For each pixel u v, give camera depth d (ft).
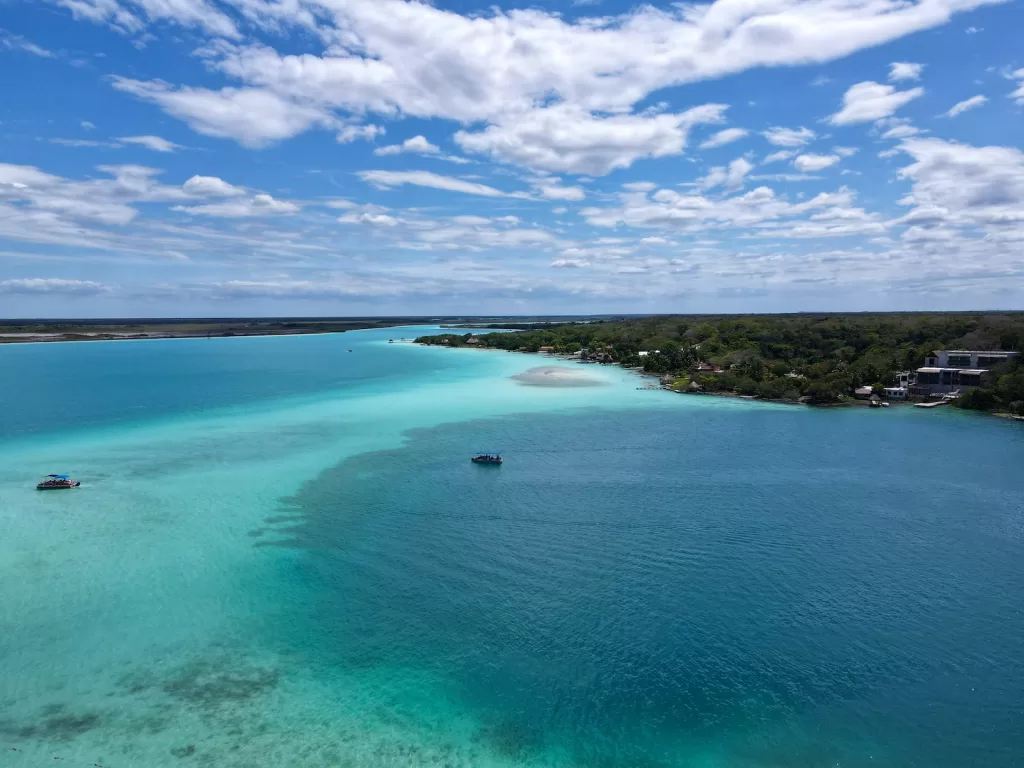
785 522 149.48
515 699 87.35
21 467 190.29
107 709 84.07
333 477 181.37
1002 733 82.12
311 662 94.73
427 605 110.73
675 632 103.19
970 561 129.59
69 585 115.85
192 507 156.15
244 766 74.84
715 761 77.05
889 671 94.07
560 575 122.11
